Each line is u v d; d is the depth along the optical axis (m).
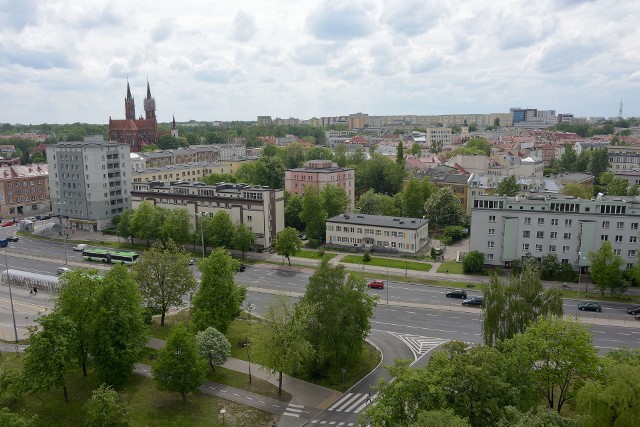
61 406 61.66
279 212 137.00
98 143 162.75
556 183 165.50
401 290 102.12
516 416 40.78
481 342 77.31
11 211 185.75
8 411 53.44
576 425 40.59
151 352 74.38
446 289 102.25
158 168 197.38
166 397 63.00
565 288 99.88
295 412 59.81
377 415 43.16
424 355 73.50
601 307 89.69
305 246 136.75
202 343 67.00
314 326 65.31
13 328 85.81
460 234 141.50
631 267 102.00
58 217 168.12
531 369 52.25
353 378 67.69
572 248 106.62
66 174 162.50
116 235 152.38
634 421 42.84
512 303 61.88
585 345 51.75
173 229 128.50
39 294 103.50
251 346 69.50
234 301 75.62
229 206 135.62
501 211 109.62
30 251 136.38
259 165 196.62
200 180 199.75
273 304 72.81
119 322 63.50
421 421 38.25
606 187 198.25
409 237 127.00
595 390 45.00
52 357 59.00
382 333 81.88
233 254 129.25
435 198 152.12
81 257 130.25
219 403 61.75
